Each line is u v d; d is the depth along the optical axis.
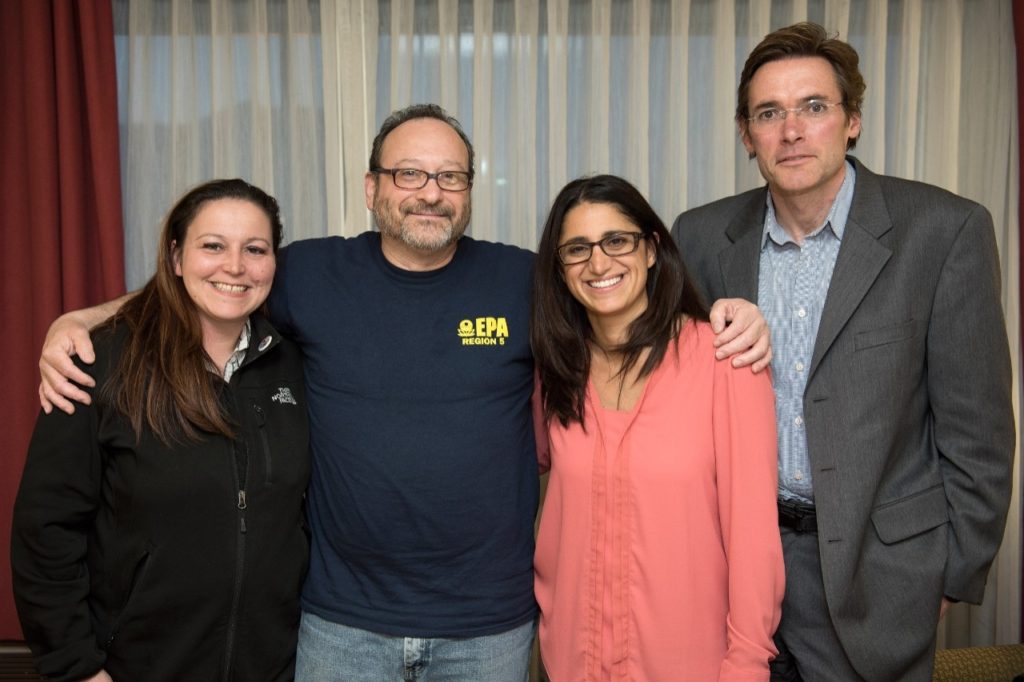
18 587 1.40
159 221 2.60
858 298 1.48
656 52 2.67
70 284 2.50
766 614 1.36
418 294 1.62
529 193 2.61
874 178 1.57
